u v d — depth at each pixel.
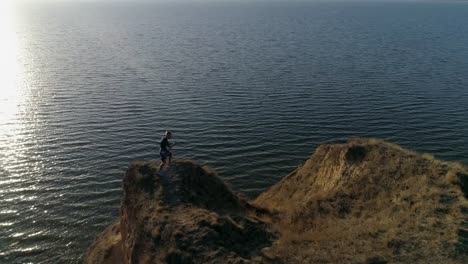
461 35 158.62
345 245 19.94
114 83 79.81
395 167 26.83
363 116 59.75
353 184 27.11
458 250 18.22
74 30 199.50
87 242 32.16
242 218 24.20
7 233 32.91
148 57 110.62
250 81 80.12
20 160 45.56
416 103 65.62
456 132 53.66
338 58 105.38
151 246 21.84
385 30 179.00
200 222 22.27
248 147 49.66
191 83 79.12
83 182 41.16
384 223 21.23
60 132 53.88
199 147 49.66
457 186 23.25
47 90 74.88
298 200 31.16
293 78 82.56
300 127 55.69
